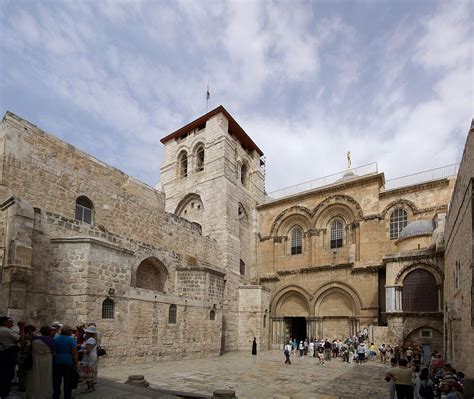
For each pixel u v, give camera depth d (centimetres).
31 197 1969
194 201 4053
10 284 1543
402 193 3406
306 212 3912
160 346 2161
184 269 2786
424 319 2620
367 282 3303
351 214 3625
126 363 1903
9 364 802
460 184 1605
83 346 1061
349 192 3678
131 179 2689
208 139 4059
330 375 1936
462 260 1542
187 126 4331
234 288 3544
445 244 2386
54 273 1770
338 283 3466
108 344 1805
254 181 4450
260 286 3478
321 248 3753
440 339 2545
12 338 816
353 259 3428
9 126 1906
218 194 3775
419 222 3030
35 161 2020
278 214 4141
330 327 3450
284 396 1362
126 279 1970
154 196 2878
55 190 2114
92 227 2138
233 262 3638
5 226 1658
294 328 3991
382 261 3169
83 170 2316
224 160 3844
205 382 1568
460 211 1585
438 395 1296
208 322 2644
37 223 1789
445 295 2388
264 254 4125
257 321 3409
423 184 3297
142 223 2714
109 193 2484
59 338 888
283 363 2406
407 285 2758
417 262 2716
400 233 3145
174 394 1090
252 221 4288
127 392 1043
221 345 3006
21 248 1603
